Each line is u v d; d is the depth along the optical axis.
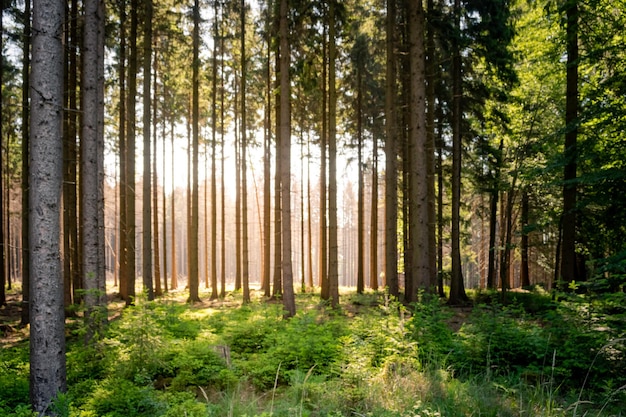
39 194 5.56
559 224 17.42
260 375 7.55
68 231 14.25
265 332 10.31
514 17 16.64
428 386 6.26
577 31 12.38
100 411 5.55
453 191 17.31
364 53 19.88
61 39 5.79
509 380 6.96
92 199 9.36
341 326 10.16
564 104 17.16
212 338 9.64
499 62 15.15
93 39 9.65
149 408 5.75
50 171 5.61
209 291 26.17
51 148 5.62
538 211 21.02
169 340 8.90
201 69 21.39
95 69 9.64
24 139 14.18
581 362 7.02
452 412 5.52
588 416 5.64
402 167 21.34
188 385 7.13
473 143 19.52
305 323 9.56
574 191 12.56
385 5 16.98
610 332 7.00
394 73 15.99
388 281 16.06
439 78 18.00
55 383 5.60
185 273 58.03
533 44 16.30
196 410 5.36
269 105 20.61
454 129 17.27
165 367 7.52
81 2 15.85
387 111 16.03
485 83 17.86
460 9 15.67
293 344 8.44
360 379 6.55
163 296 20.95
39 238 5.57
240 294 22.05
